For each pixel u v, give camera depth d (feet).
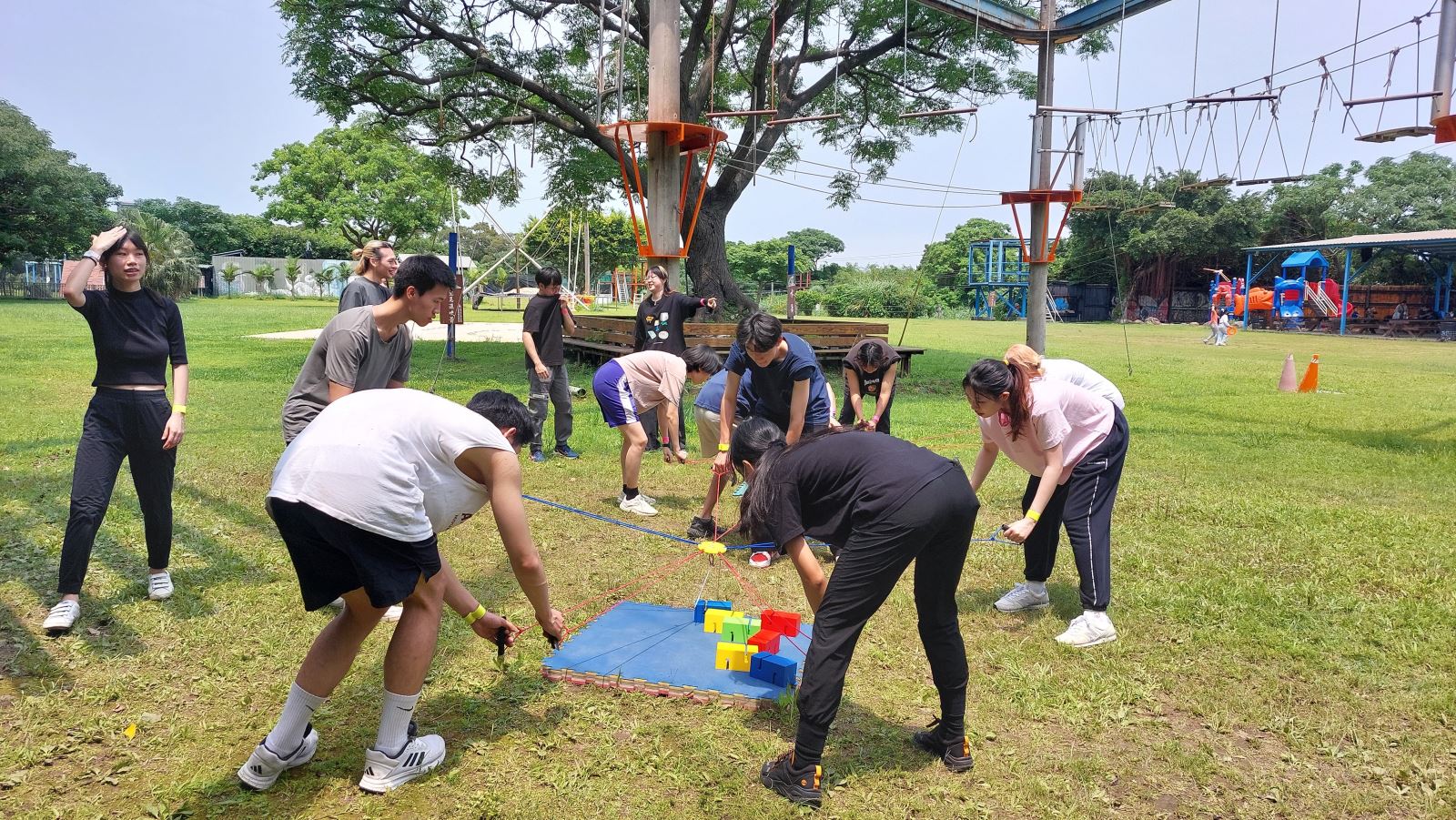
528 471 24.95
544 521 20.07
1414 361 70.28
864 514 9.19
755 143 55.01
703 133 36.06
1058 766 10.43
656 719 11.28
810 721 9.41
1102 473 13.78
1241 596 15.75
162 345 13.73
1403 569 17.26
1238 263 162.71
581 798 9.48
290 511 8.67
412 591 9.02
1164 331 124.36
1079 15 38.24
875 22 56.18
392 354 13.52
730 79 66.28
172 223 228.84
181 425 13.85
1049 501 14.87
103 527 17.92
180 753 10.18
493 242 228.84
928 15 54.80
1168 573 17.03
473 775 9.91
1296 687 12.48
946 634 10.04
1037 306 40.29
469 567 16.88
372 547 8.74
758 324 16.94
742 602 15.60
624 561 17.48
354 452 8.73
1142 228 161.79
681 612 14.73
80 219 145.59
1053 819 9.38
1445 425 35.50
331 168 160.15
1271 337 112.57
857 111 63.05
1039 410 12.87
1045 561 15.10
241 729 10.73
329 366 12.94
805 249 263.49
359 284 16.25
